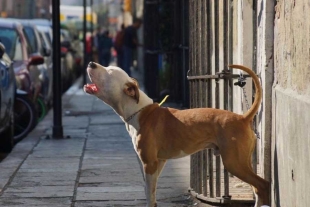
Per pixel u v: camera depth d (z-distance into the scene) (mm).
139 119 6727
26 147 11922
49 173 9523
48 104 19047
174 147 6695
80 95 23953
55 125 13000
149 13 19203
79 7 45625
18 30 16344
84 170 9719
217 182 7758
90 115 17203
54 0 12695
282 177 6250
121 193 8297
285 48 6215
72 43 34031
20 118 13789
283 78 6316
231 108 7527
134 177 9203
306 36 5379
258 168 8125
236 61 10234
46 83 17906
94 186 8703
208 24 7574
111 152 11281
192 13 8023
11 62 12758
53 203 7848
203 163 7867
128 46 29672
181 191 8406
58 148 11758
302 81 5527
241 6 9547
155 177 6738
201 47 7738
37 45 17703
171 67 18422
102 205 7758
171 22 18188
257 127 7547
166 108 6824
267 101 6828
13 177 9258
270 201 6711
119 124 15086
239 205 7652
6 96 11742
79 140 12727
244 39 9320
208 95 7594
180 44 17266
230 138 6461
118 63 31219
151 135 6688
